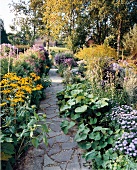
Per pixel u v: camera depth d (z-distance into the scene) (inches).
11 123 88.0
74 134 122.0
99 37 627.8
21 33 708.0
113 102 136.9
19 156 90.5
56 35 571.5
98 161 85.7
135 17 553.9
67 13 544.7
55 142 112.1
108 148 97.0
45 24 665.0
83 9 570.3
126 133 84.3
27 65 179.0
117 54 469.7
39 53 281.3
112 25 585.0
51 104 180.9
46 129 85.5
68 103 141.4
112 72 210.1
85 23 574.2
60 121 141.9
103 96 149.6
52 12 555.8
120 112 115.5
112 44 582.2
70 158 97.3
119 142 82.4
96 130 102.5
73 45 563.5
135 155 73.3
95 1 524.7
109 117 117.0
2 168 73.6
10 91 100.3
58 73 354.0
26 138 96.1
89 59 282.8
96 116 128.0
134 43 393.7
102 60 225.8
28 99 114.5
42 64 281.7
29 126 81.7
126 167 71.9
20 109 93.1
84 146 99.3
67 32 573.9
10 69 142.3
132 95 148.8
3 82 104.1
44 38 711.7
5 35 611.5
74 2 529.3
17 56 197.6
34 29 729.6
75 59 428.5
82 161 95.0
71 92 158.1
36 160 94.6
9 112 92.5
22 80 114.9
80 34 571.5
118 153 86.4
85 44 584.4
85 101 133.9
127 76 182.1
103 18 560.7
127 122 92.6
